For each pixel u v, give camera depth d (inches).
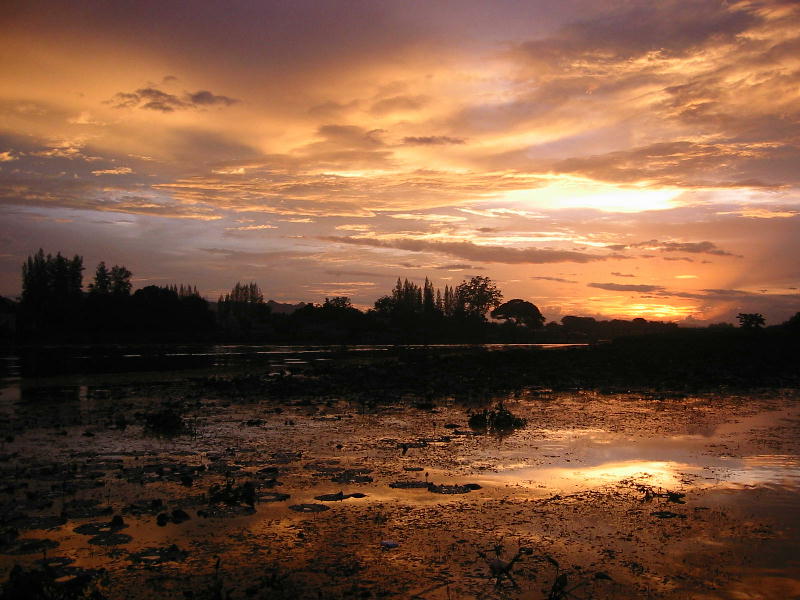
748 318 2015.3
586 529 298.2
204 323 3791.8
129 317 3543.3
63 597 220.4
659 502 341.7
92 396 835.4
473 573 247.0
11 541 281.3
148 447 490.9
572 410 695.7
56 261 3575.3
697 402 757.3
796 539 283.7
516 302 5216.5
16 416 653.9
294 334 3912.4
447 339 4483.3
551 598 221.8
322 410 701.3
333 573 247.3
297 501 343.0
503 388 912.3
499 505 335.9
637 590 231.9
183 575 244.5
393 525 303.7
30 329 3484.3
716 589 232.5
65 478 391.5
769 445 494.6
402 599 224.7
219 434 548.1
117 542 279.6
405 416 655.1
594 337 4992.6
